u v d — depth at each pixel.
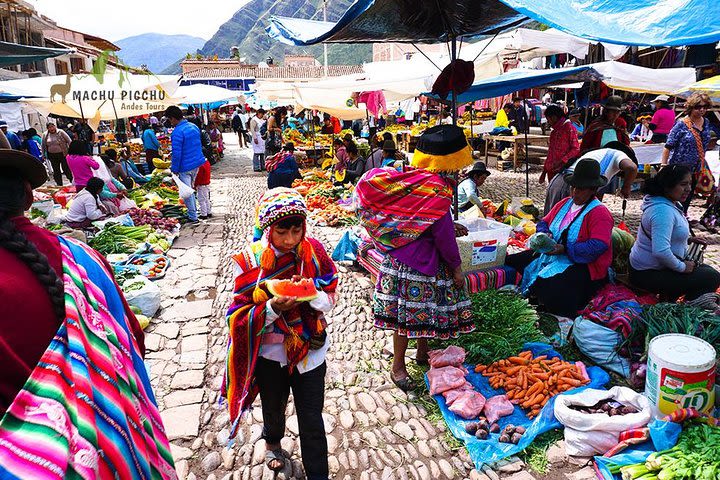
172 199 10.55
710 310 3.88
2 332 1.15
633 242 4.96
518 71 8.43
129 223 8.05
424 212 3.39
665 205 4.17
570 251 4.42
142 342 1.67
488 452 3.08
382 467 3.05
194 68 56.16
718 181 7.93
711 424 2.90
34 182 1.40
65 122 22.14
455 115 5.14
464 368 3.90
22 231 1.30
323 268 2.61
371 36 5.42
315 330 2.57
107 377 1.25
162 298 5.80
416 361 4.16
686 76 9.81
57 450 1.04
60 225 7.64
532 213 7.92
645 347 3.69
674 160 7.11
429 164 3.37
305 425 2.58
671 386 2.96
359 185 3.55
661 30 3.47
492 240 4.88
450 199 3.45
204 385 3.99
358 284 5.99
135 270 6.27
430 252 3.52
